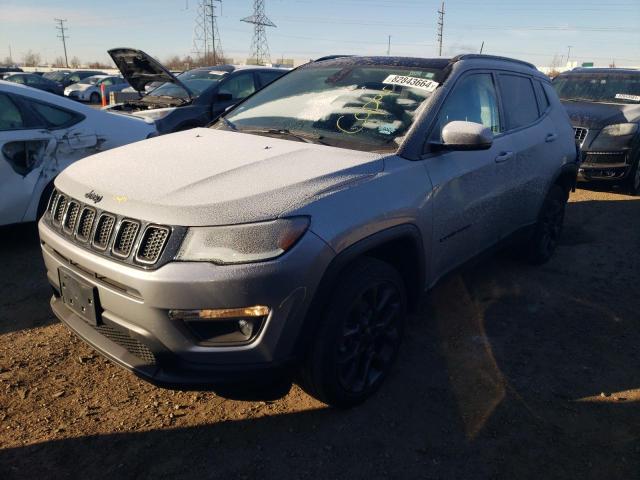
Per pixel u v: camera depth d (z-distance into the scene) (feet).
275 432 8.61
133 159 9.43
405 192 9.12
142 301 7.27
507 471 7.98
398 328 9.68
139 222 7.46
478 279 15.11
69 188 8.94
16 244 16.49
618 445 8.61
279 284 7.22
